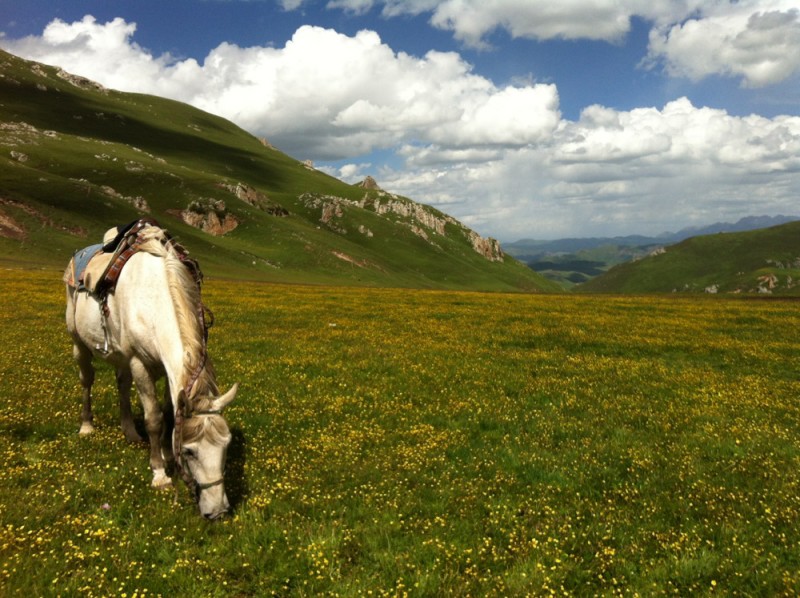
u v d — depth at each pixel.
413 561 3.47
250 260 73.25
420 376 7.44
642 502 4.11
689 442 5.13
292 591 3.28
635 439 5.21
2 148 87.50
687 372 8.20
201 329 3.92
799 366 8.80
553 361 8.82
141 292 3.97
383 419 5.57
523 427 5.52
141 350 3.95
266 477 4.23
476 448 4.97
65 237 55.25
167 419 4.21
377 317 14.50
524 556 3.56
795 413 5.94
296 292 25.72
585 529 3.82
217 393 3.71
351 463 4.54
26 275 25.66
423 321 13.79
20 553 3.34
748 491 4.26
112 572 3.32
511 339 11.05
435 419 5.62
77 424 5.02
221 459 3.47
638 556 3.59
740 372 8.41
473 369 7.95
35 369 6.58
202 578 3.30
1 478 4.02
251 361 7.86
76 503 3.82
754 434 5.31
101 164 93.38
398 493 4.14
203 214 86.75
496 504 4.06
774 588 3.35
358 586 3.29
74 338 4.71
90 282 4.31
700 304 22.33
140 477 4.16
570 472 4.56
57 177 71.12
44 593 3.14
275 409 5.59
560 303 21.88
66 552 3.38
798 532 3.78
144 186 89.81
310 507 3.94
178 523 3.71
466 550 3.53
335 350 9.12
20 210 56.44
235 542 3.57
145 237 4.27
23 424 4.91
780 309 19.23
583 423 5.59
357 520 3.84
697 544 3.66
